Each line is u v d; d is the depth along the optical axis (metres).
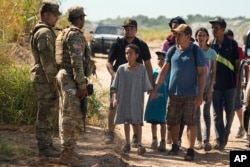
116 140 10.46
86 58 7.87
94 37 30.17
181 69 9.52
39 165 7.78
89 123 11.54
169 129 10.05
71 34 7.59
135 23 9.98
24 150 8.33
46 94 8.12
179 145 10.42
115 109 9.91
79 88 7.59
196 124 9.64
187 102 9.52
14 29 13.27
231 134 12.23
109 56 10.08
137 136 9.77
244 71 10.12
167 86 10.15
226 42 10.52
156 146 10.24
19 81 10.66
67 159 7.88
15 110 10.48
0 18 12.91
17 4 13.03
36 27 8.09
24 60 12.48
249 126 8.69
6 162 7.80
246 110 8.68
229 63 10.49
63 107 7.67
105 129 11.10
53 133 9.92
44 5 8.09
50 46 7.94
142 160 9.22
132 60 9.64
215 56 10.36
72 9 7.84
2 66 11.17
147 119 10.15
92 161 8.30
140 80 9.68
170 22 10.52
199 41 10.30
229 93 10.52
